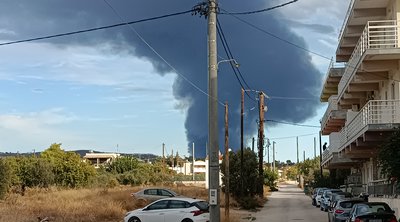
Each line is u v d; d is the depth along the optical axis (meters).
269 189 93.81
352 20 31.80
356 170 46.16
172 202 23.61
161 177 89.50
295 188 118.69
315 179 87.00
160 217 23.33
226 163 30.64
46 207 30.94
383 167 20.22
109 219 28.66
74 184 63.12
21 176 55.66
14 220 24.09
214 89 17.02
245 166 50.75
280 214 38.25
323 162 55.38
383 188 26.44
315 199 49.34
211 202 16.70
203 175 110.06
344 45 36.72
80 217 27.31
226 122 31.42
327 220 32.38
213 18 17.11
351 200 23.94
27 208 30.28
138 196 40.19
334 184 67.56
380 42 27.83
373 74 28.42
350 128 30.41
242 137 48.19
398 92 25.77
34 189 50.66
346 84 33.81
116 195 42.81
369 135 25.16
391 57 25.30
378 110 24.95
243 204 44.91
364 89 31.89
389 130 24.34
